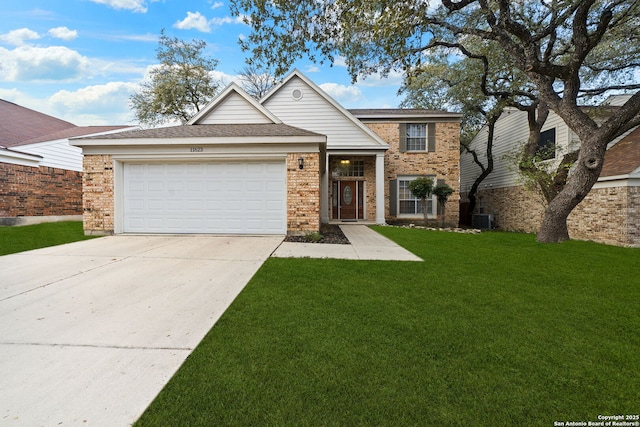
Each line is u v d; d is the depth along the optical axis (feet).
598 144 25.53
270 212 28.55
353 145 45.98
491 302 12.07
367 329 9.55
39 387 6.64
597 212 32.68
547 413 6.08
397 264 18.22
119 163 28.66
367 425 5.71
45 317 10.26
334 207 50.90
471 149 69.97
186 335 9.05
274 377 7.06
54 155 43.39
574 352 8.34
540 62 25.21
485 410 6.13
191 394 6.47
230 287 13.52
